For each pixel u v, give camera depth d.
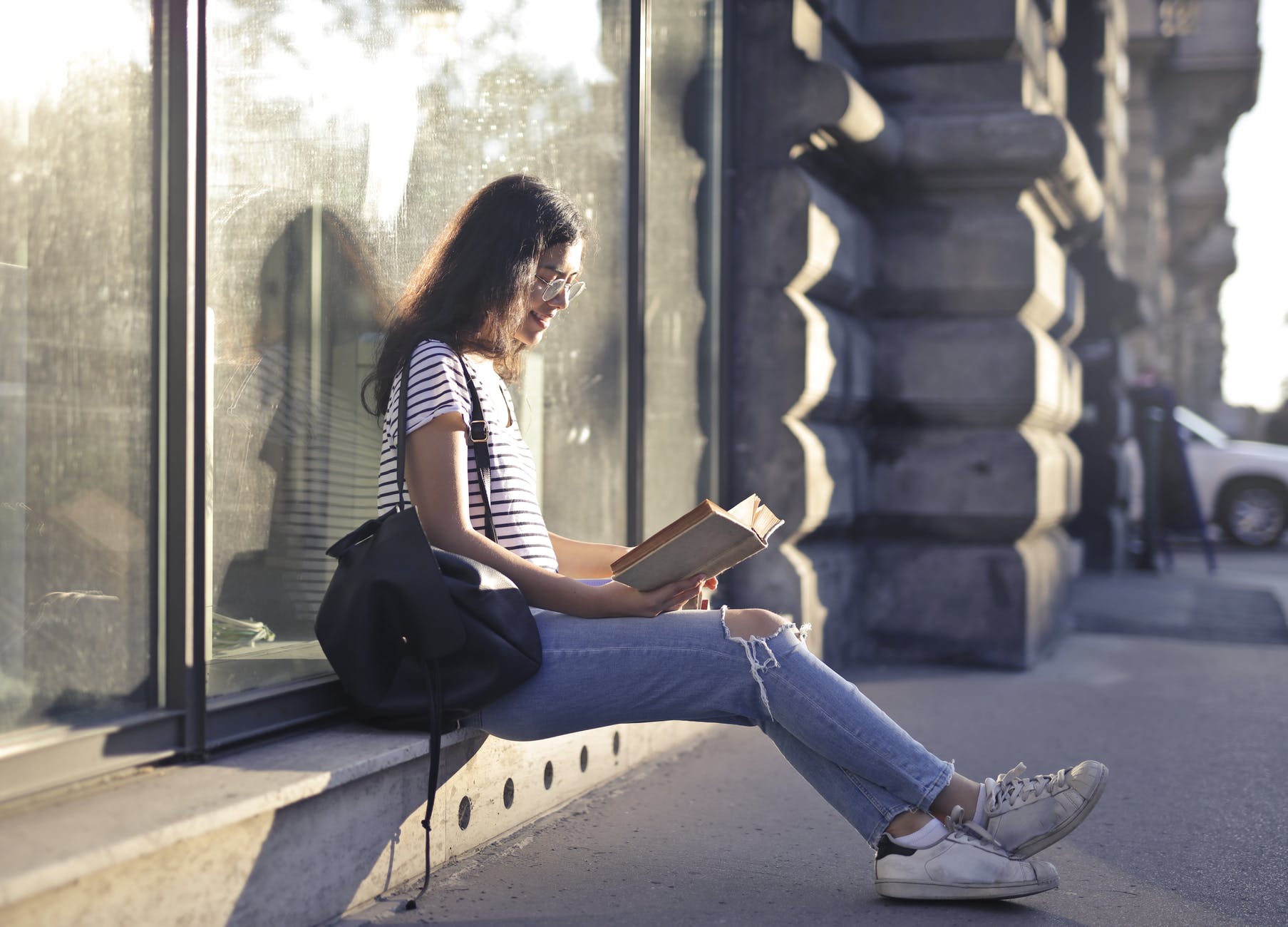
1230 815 3.10
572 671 2.30
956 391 5.27
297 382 2.56
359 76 2.74
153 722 2.08
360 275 2.77
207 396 2.19
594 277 3.83
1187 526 13.65
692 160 4.54
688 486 4.53
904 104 5.40
